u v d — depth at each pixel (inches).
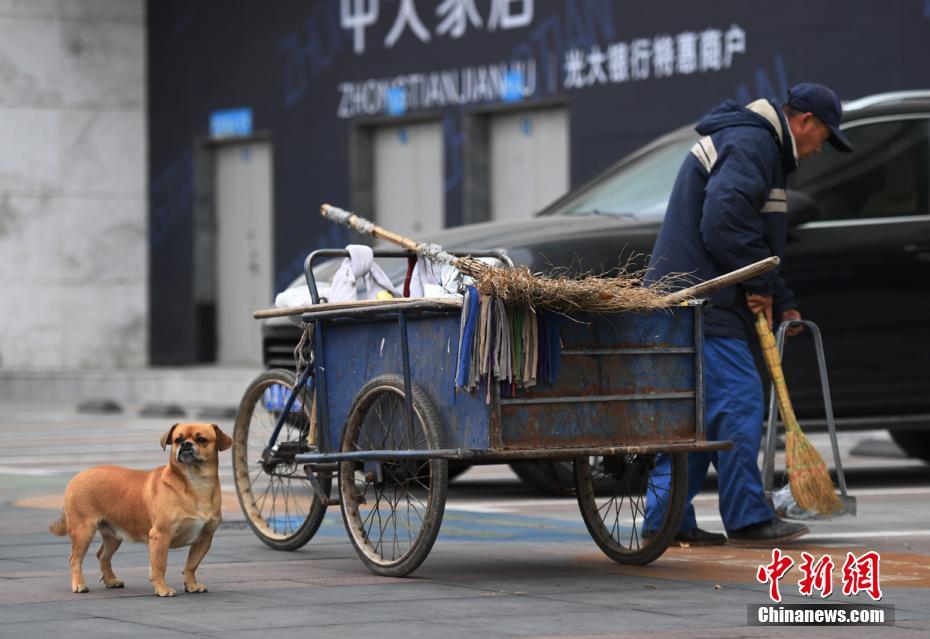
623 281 351.9
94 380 1251.2
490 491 557.0
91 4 1389.0
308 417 398.0
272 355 544.7
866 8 906.1
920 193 541.3
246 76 1304.1
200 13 1343.5
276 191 1282.0
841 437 811.4
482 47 1125.7
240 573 363.3
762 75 960.3
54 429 905.5
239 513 482.9
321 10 1240.8
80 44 1389.0
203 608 313.7
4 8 1375.5
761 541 402.3
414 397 348.8
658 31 1016.9
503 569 367.9
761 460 652.1
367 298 413.1
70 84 1389.0
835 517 408.8
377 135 1224.2
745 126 406.9
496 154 1146.0
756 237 399.2
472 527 445.1
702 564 375.6
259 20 1291.8
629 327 354.0
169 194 1381.6
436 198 1184.8
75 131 1391.5
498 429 335.9
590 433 349.1
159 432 876.0
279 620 300.0
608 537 381.4
